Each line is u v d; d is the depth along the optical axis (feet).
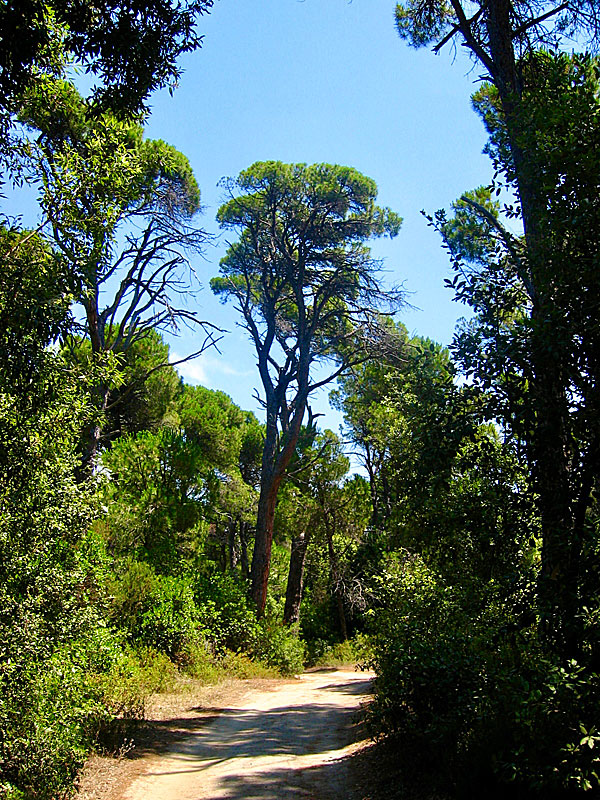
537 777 14.44
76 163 19.79
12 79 19.80
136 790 21.98
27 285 16.93
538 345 16.46
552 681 13.91
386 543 36.35
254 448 122.01
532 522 18.92
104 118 22.56
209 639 65.46
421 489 22.67
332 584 100.99
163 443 66.95
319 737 32.65
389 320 77.92
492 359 17.37
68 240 19.08
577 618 15.66
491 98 36.94
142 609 53.36
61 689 20.67
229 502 92.53
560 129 17.35
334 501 98.17
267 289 86.12
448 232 28.02
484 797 16.72
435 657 20.63
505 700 15.71
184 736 32.37
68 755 20.06
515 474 19.30
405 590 30.42
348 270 77.71
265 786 22.56
